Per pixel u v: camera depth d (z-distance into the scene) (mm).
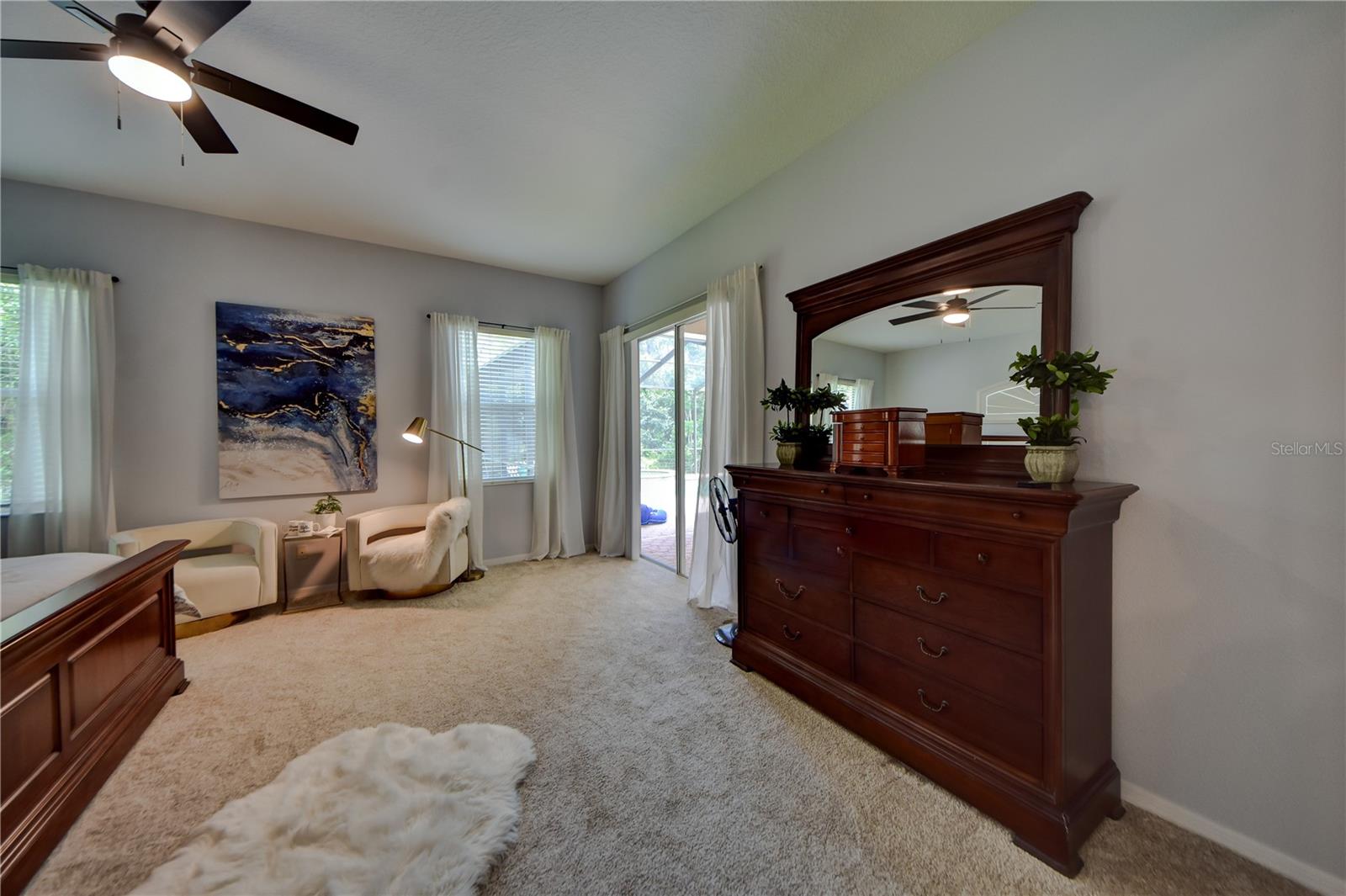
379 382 3734
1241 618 1275
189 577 2699
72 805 1378
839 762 1648
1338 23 1121
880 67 1968
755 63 1931
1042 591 1292
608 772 1603
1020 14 1700
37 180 2719
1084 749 1355
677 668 2322
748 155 2584
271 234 3354
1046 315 1595
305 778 1530
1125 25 1453
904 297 2039
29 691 1283
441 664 2373
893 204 2133
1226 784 1305
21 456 2641
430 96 2094
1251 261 1243
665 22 1727
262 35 1760
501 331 4246
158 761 1650
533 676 2254
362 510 3682
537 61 1900
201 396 3141
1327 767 1165
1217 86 1290
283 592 3312
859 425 1838
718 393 3070
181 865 1212
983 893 1184
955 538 1495
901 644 1653
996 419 1765
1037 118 1656
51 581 1801
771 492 2150
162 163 2574
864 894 1180
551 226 3434
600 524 4621
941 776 1513
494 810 1394
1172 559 1381
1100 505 1298
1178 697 1376
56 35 1765
